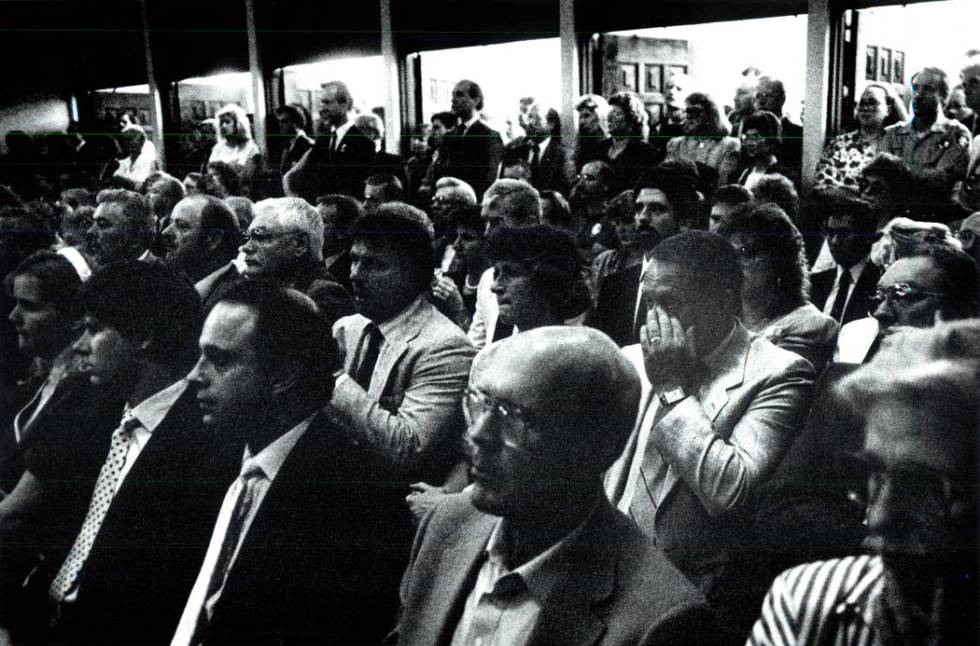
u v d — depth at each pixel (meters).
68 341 3.00
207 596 1.91
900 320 1.95
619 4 4.54
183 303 2.32
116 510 2.15
